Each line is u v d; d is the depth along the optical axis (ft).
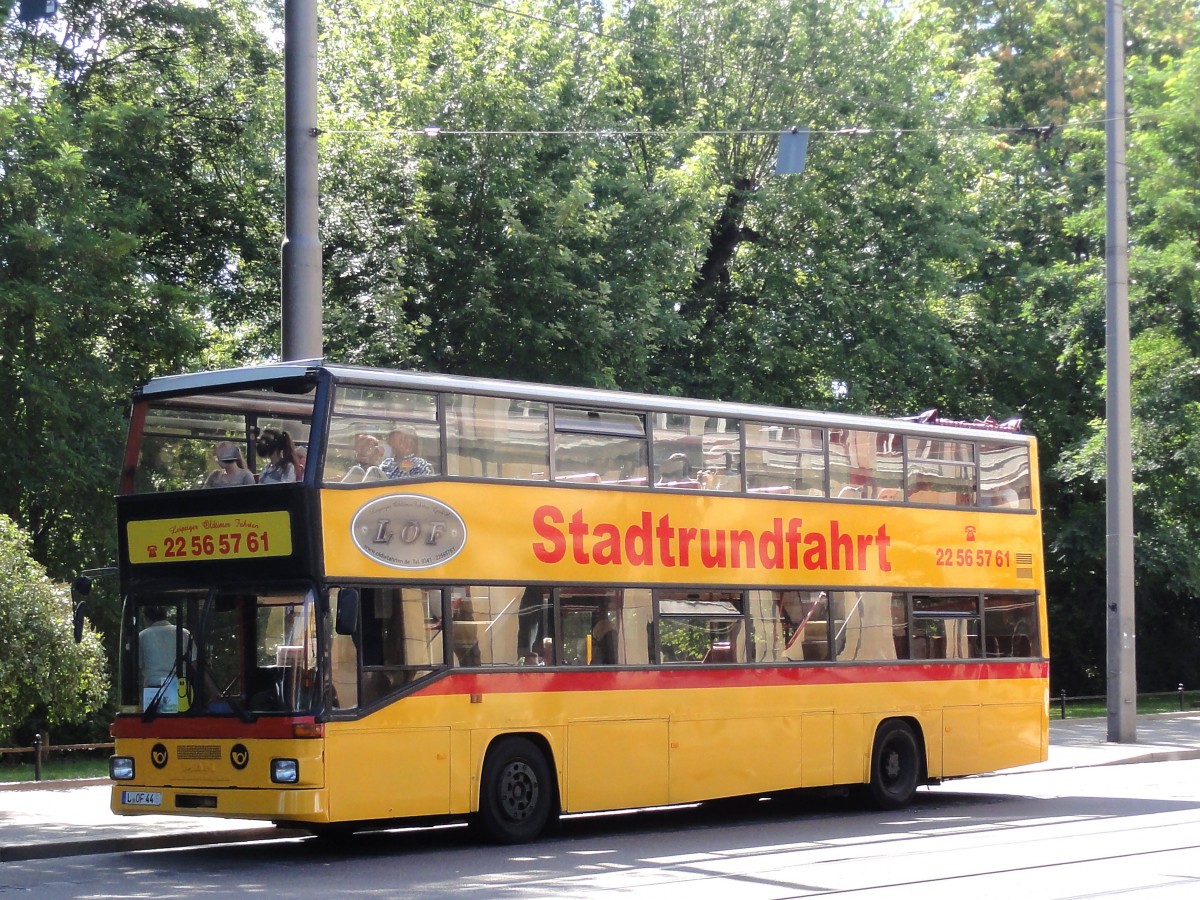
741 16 118.93
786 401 118.21
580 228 91.40
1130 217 117.29
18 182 78.69
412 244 86.99
